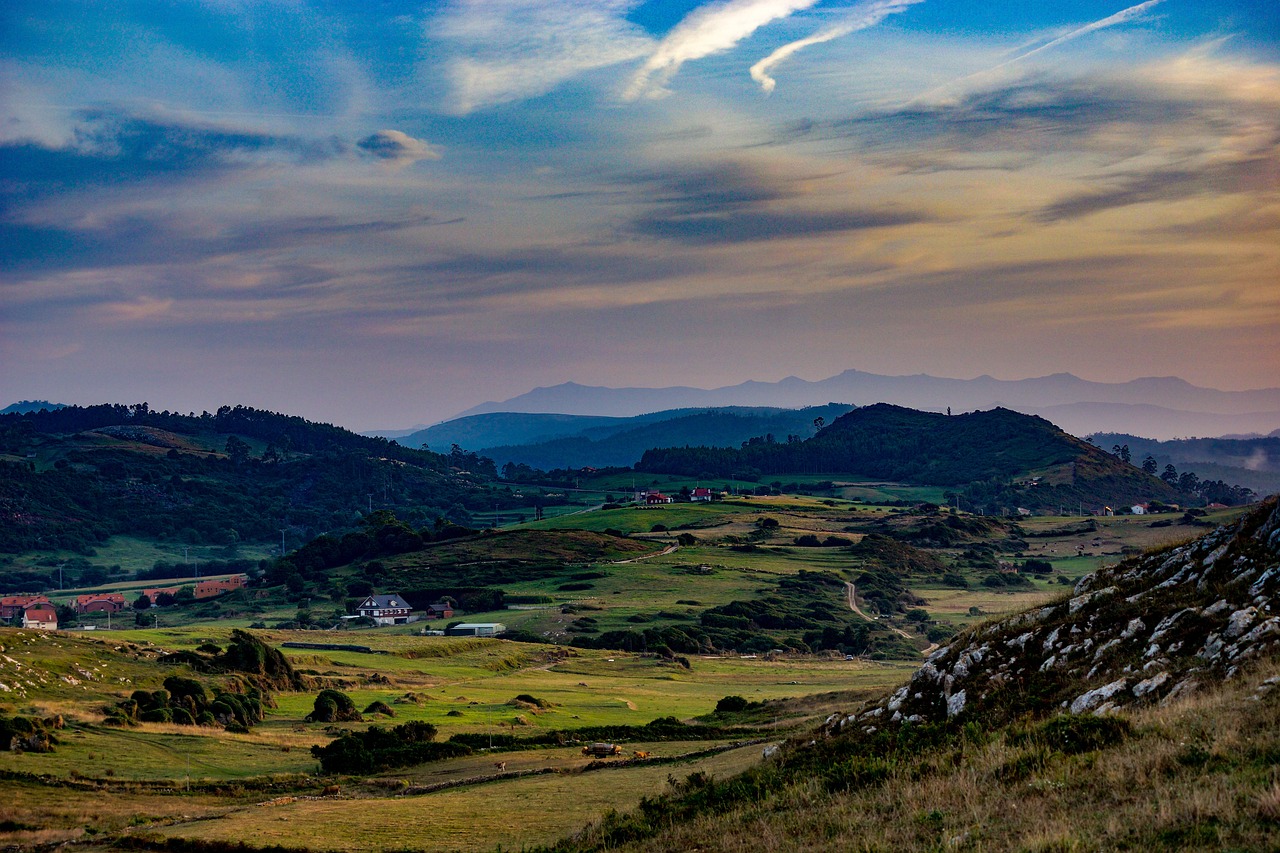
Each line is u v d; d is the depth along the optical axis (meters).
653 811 31.81
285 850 40.53
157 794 55.47
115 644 98.62
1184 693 27.25
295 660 122.00
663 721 81.06
